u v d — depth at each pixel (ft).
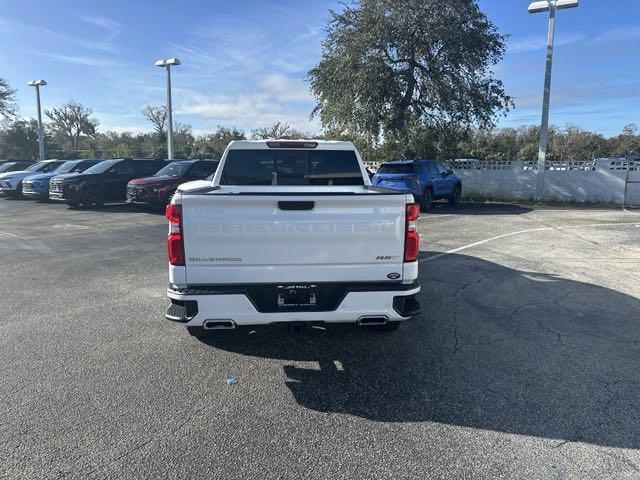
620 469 9.37
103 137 236.43
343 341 15.94
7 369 13.69
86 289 22.09
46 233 38.81
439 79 64.85
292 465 9.47
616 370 13.78
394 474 9.21
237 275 12.63
